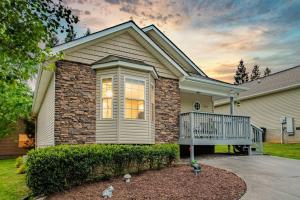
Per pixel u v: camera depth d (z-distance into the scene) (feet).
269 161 37.42
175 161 33.12
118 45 38.32
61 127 32.19
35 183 23.17
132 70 36.52
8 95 68.54
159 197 21.03
